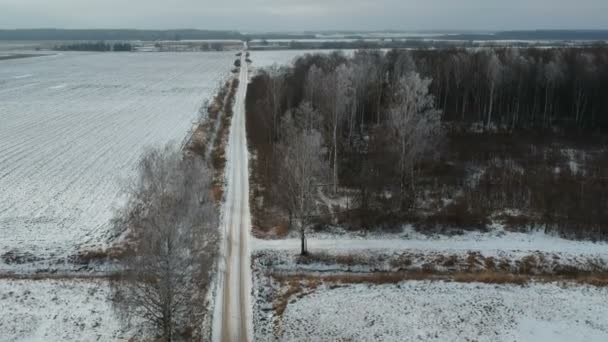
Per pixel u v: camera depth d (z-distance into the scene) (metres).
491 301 37.78
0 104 115.50
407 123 53.19
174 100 121.44
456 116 92.56
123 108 111.31
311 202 48.69
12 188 59.62
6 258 43.19
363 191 56.03
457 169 65.38
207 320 35.00
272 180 60.41
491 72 85.06
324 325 35.00
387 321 35.44
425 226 50.25
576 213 51.97
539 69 90.44
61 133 87.12
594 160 68.75
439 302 37.69
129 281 27.78
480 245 47.16
